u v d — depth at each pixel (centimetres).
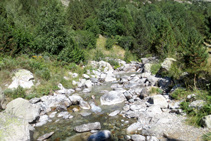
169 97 910
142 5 9012
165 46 2195
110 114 815
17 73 1153
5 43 1485
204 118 577
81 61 1975
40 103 949
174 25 3034
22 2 3572
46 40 1756
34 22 2895
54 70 1505
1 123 579
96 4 5434
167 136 561
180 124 617
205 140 502
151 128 633
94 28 3456
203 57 876
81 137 620
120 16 3869
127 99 1041
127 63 2720
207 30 2959
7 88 1033
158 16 5125
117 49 3312
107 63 2291
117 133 637
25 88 1084
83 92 1236
